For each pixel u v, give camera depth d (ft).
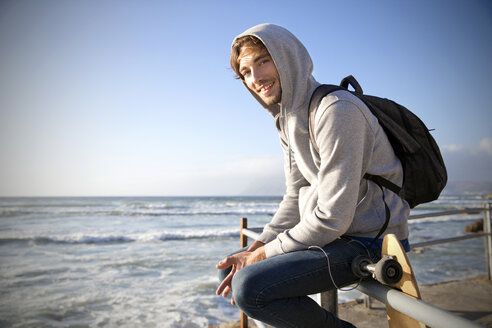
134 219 94.68
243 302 3.59
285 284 3.58
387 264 3.12
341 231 3.71
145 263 35.81
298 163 4.80
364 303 11.76
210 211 116.37
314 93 4.24
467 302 11.35
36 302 22.17
